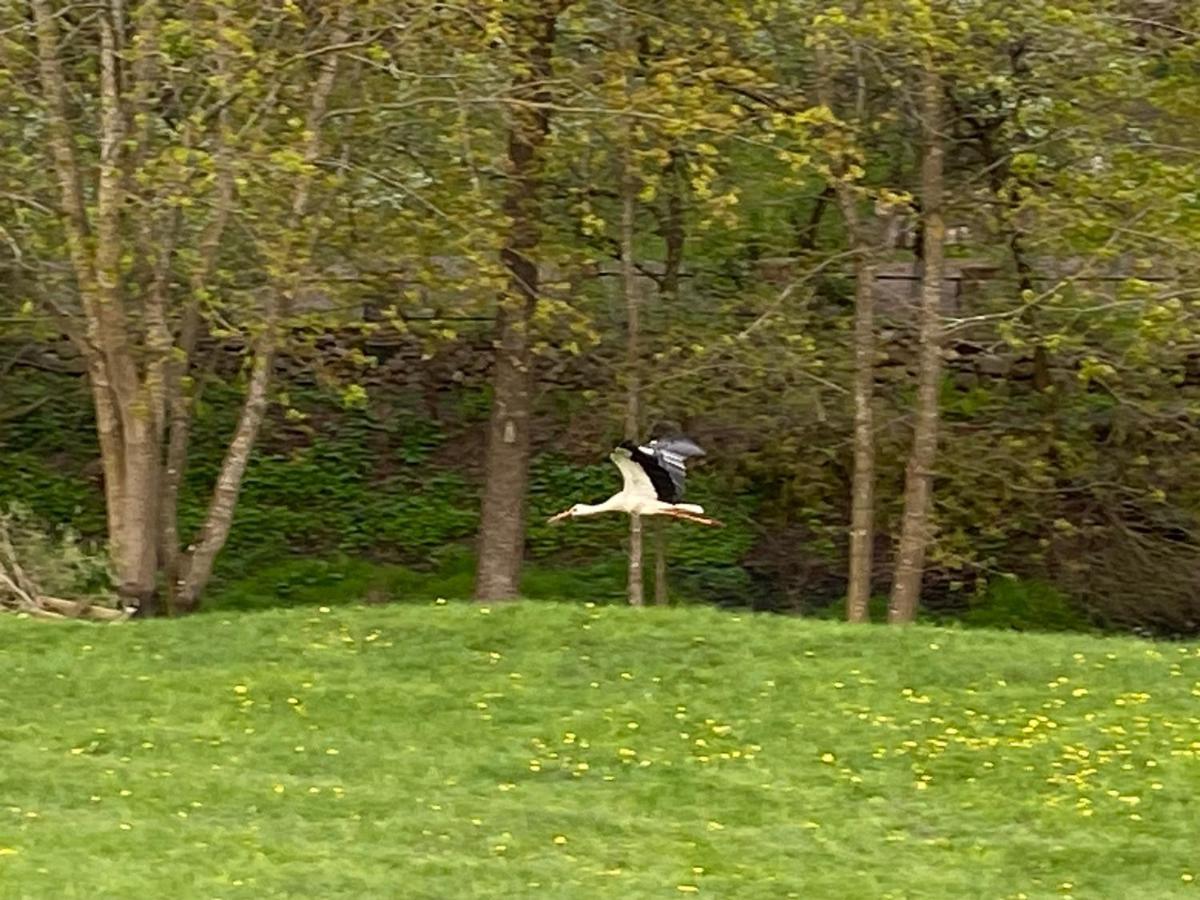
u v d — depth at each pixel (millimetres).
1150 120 23453
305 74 20078
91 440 29859
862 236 23562
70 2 19828
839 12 20578
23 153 20859
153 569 21016
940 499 25109
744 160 23188
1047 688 17562
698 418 25125
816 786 15344
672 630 18766
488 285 19938
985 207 23109
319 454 30625
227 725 16453
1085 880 13531
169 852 13203
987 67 22344
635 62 20953
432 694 17156
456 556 28766
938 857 13891
